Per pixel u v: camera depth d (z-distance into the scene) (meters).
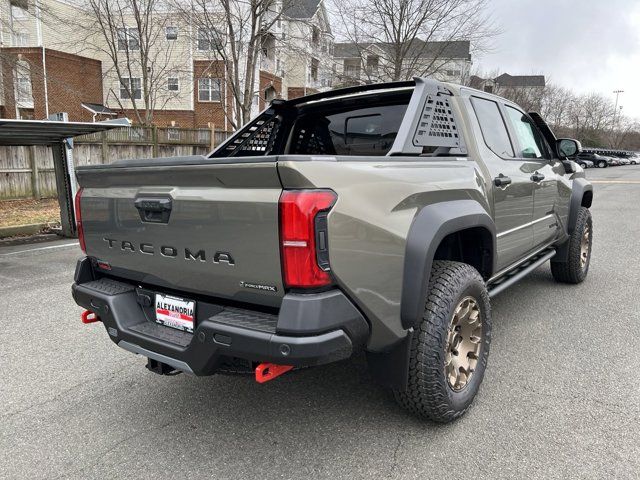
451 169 3.00
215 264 2.32
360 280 2.24
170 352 2.48
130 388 3.43
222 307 2.43
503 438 2.71
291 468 2.52
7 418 3.05
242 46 15.25
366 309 2.29
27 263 7.32
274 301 2.20
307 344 2.04
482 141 3.55
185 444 2.76
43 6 22.69
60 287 5.96
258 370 2.17
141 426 2.95
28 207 11.87
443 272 2.77
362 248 2.24
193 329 2.56
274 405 3.14
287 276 2.08
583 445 2.63
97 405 3.20
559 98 69.00
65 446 2.76
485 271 3.39
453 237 3.36
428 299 2.65
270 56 30.45
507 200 3.61
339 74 20.78
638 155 64.12
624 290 5.45
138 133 15.47
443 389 2.66
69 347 4.14
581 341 4.05
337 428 2.86
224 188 2.24
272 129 4.36
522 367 3.58
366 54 19.73
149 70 26.66
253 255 2.17
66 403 3.23
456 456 2.57
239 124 14.66
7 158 12.18
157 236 2.55
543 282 5.80
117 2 22.69
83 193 3.03
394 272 2.42
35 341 4.27
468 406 2.91
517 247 3.91
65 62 31.14
